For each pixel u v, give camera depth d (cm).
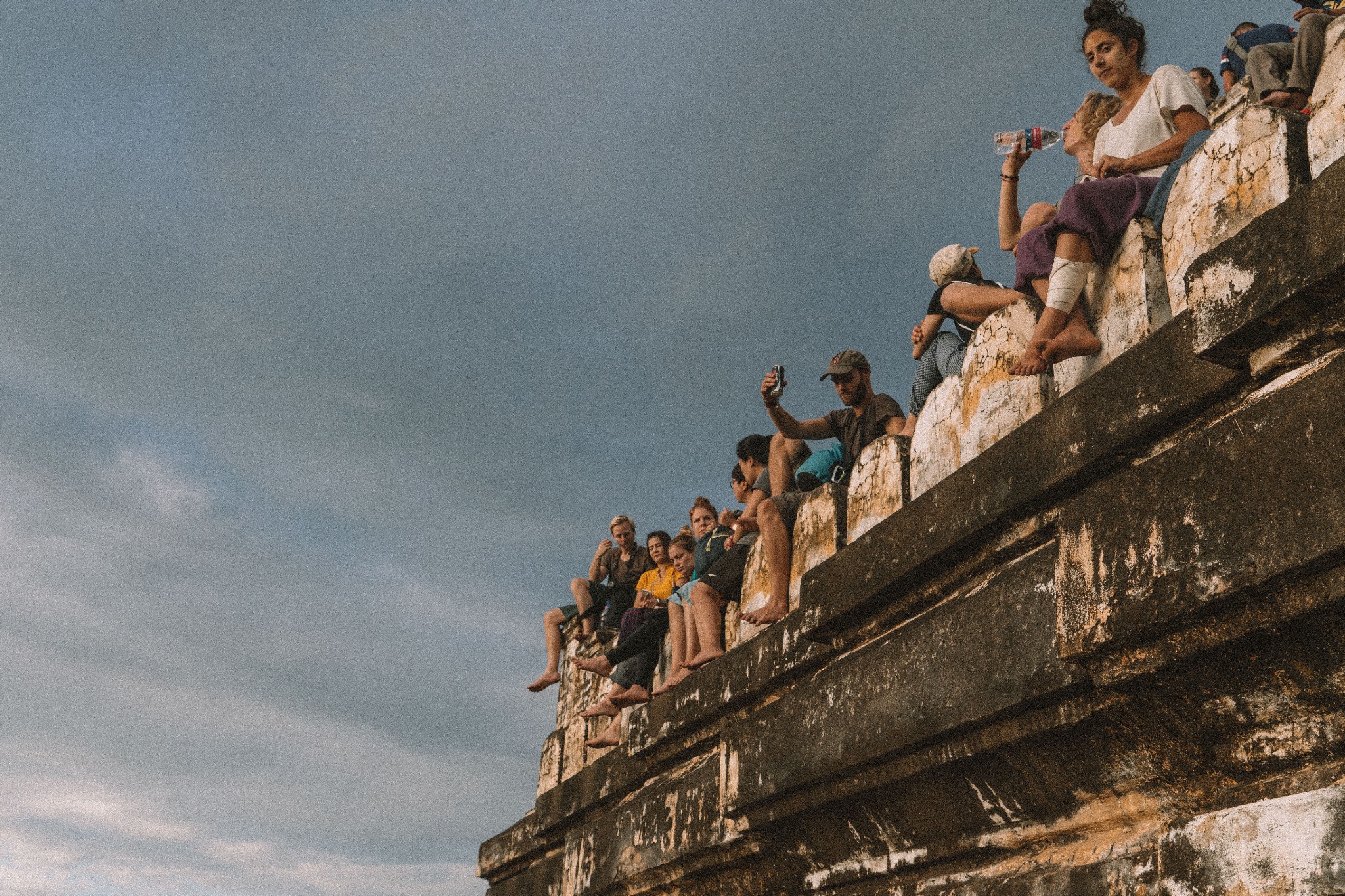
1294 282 278
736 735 545
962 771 397
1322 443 262
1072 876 350
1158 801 334
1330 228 271
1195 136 377
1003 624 371
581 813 808
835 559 493
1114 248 389
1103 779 347
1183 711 313
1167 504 303
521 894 921
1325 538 256
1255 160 331
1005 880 385
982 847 404
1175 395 323
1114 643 314
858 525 518
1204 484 293
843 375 623
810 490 621
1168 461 307
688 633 692
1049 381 411
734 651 589
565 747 948
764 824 520
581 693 958
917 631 419
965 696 380
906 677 416
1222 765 311
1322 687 275
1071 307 389
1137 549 310
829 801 467
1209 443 295
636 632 781
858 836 474
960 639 390
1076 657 326
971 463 409
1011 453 388
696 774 611
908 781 424
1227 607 283
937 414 472
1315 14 346
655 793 660
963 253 568
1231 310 297
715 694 598
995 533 398
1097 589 322
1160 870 306
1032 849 390
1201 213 347
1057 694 343
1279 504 269
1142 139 438
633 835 675
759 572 617
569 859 786
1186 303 334
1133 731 329
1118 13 464
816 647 507
